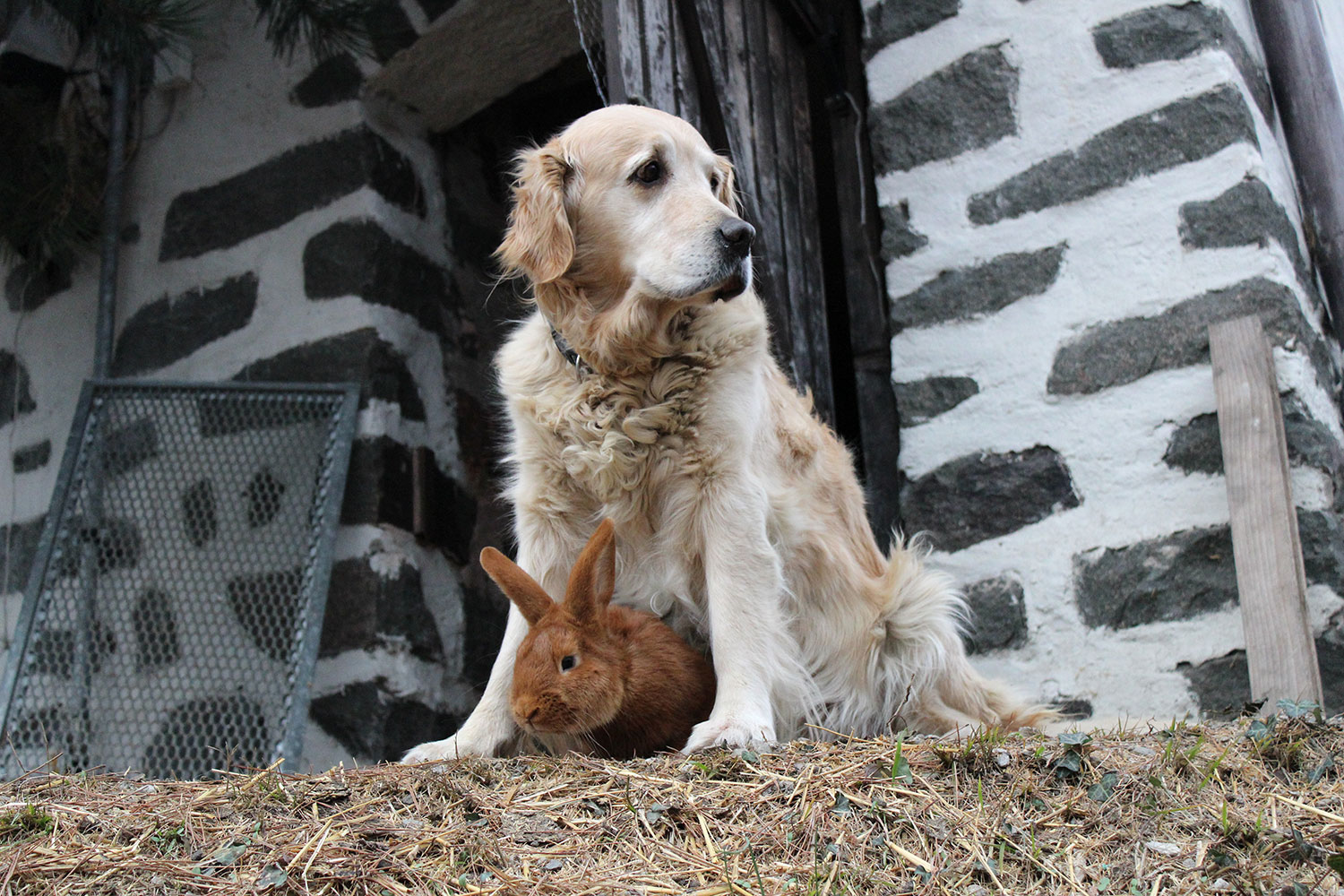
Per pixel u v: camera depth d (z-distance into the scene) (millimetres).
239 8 6020
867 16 5195
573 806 2395
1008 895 2014
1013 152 4789
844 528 3844
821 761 2562
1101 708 4141
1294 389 4062
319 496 5117
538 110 6766
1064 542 4359
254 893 2057
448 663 5359
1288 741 2543
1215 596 4031
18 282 6496
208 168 6043
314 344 5555
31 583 5039
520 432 3490
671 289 3193
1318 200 4723
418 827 2291
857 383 5305
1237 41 4625
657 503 3402
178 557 5352
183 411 5539
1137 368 4367
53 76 6188
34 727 4875
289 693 4719
